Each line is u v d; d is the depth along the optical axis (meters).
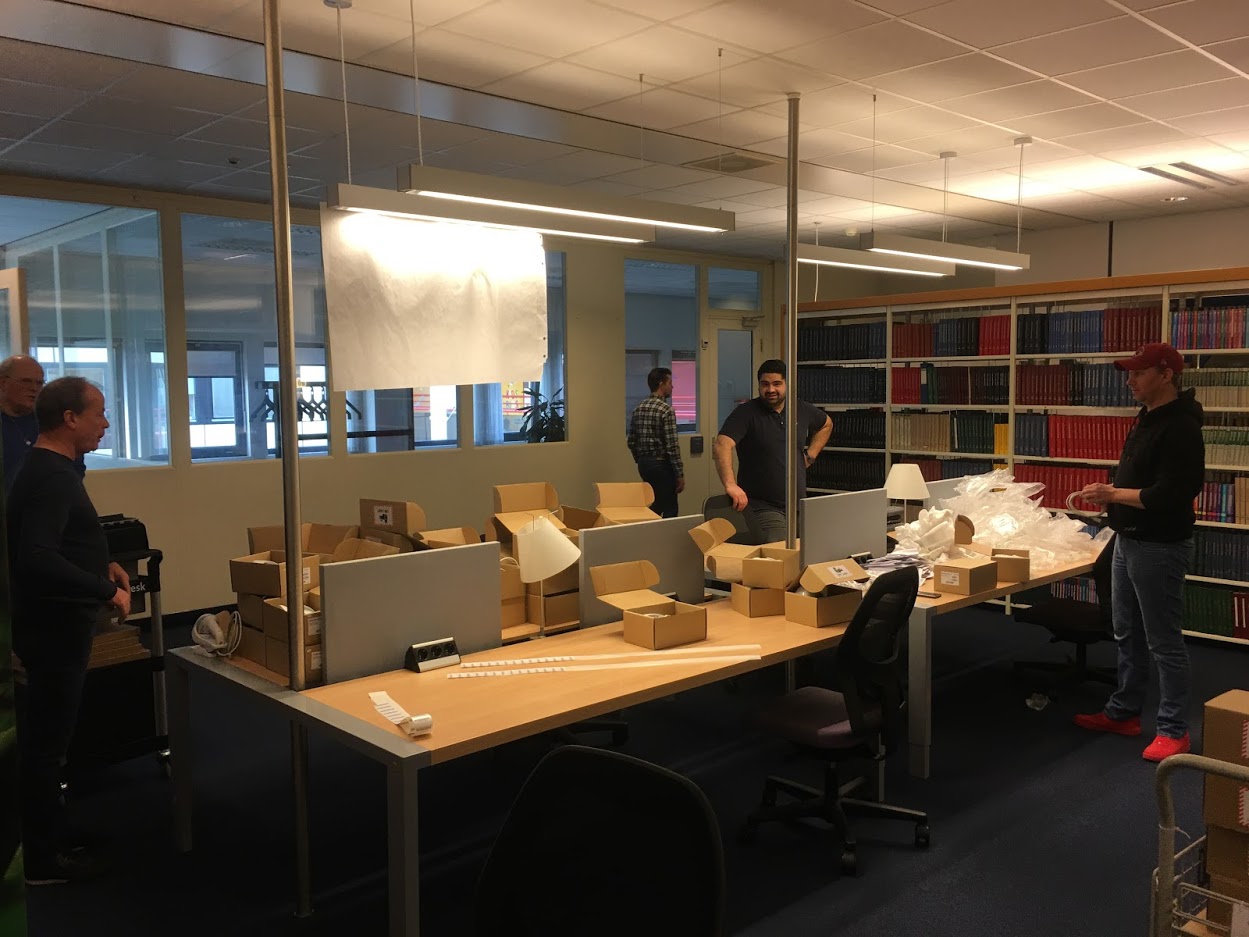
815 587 3.21
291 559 2.49
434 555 2.77
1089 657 4.98
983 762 3.62
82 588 2.68
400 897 2.04
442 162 5.43
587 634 3.09
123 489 5.65
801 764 3.61
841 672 2.70
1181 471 3.36
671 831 1.42
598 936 1.46
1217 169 5.76
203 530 5.97
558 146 5.11
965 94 4.23
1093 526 5.34
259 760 3.72
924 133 4.90
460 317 3.25
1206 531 5.15
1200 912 1.71
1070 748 3.76
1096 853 2.90
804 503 3.56
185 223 5.95
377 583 2.65
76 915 2.61
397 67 3.78
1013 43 3.60
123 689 3.51
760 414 4.62
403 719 2.17
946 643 5.25
